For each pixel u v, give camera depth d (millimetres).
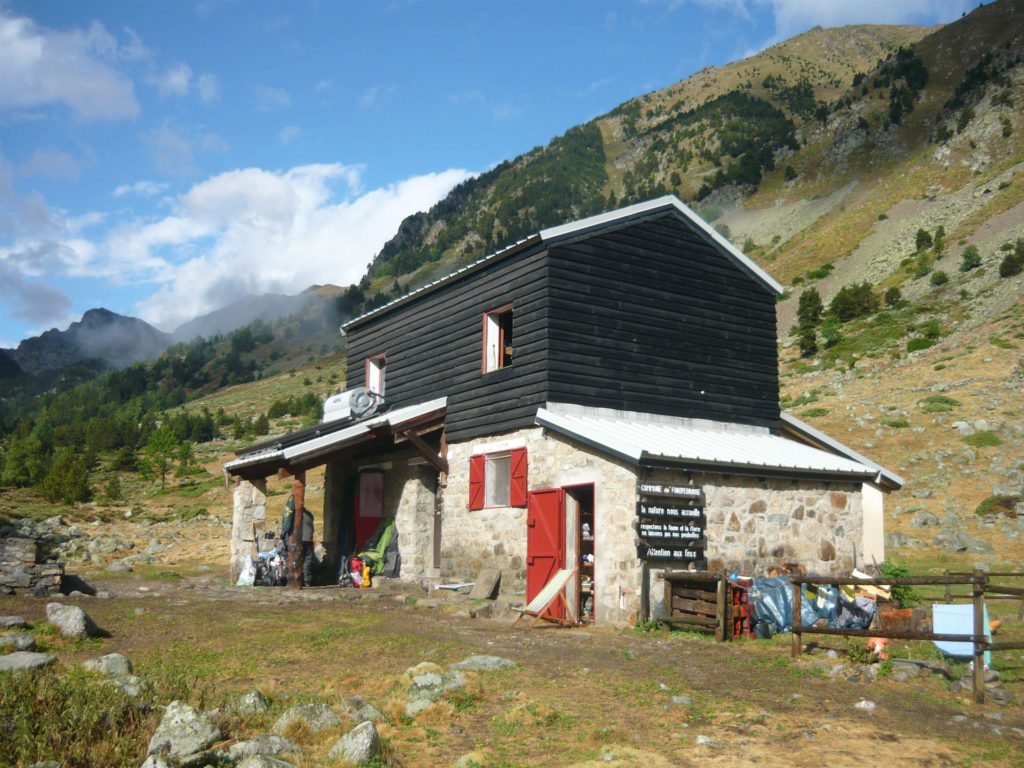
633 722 6938
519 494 16047
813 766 5746
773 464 14266
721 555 13734
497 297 17547
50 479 48188
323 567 21859
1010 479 29281
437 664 9102
